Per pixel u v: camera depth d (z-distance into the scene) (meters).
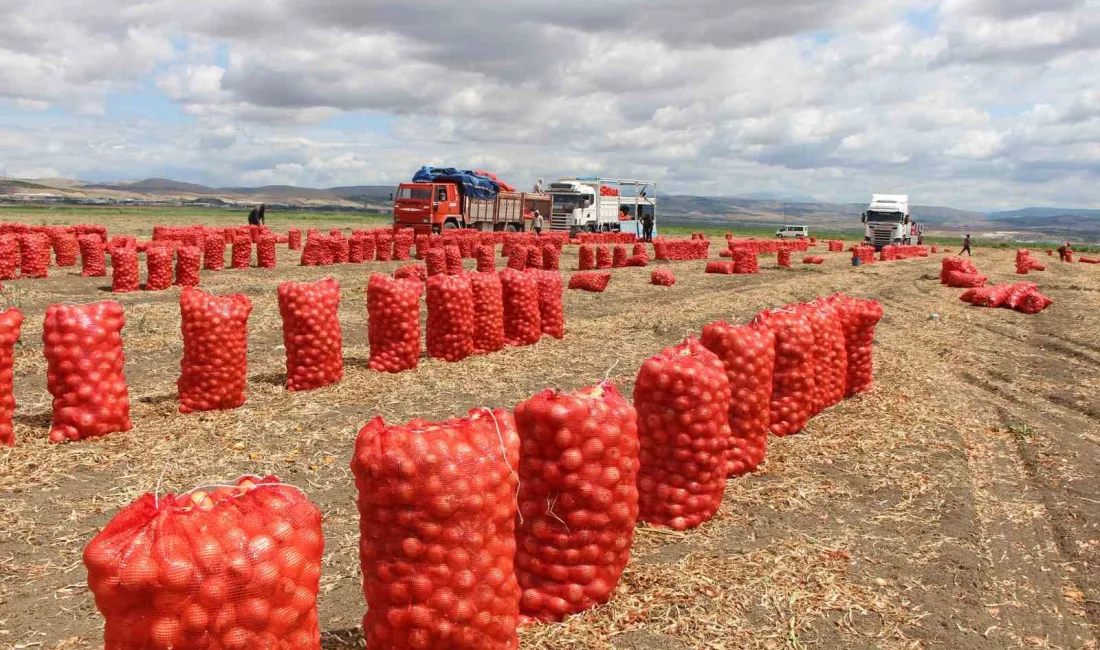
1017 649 4.86
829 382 10.02
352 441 8.52
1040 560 6.20
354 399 10.08
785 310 9.12
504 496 4.09
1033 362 14.08
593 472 4.86
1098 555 6.24
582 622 4.89
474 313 12.84
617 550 5.03
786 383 8.84
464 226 43.53
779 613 5.04
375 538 4.01
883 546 6.12
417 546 3.91
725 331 7.67
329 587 5.43
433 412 9.64
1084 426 10.07
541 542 4.93
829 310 10.11
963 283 26.53
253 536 3.29
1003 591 5.64
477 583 3.99
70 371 8.16
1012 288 21.94
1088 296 24.33
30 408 9.41
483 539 4.01
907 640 4.84
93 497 6.87
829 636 4.83
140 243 30.80
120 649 3.15
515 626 4.27
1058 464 8.34
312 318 10.34
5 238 21.08
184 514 3.29
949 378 12.55
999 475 8.12
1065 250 45.47
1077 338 16.59
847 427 9.23
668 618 4.93
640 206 62.12
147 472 7.46
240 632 3.21
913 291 25.41
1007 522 6.94
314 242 28.53
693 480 6.36
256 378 11.09
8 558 5.75
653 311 18.64
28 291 18.86
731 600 5.15
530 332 13.85
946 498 7.12
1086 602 5.55
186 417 9.16
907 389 11.24
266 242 27.47
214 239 26.31
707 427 6.31
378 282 11.45
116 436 8.38
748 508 6.87
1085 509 7.17
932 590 5.46
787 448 8.48
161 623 3.11
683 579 5.39
